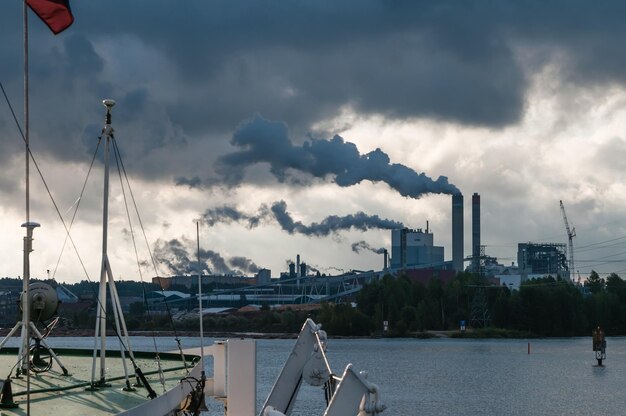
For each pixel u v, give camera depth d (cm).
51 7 3206
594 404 18462
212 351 5303
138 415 3528
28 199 2844
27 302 2922
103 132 4234
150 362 5441
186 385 4425
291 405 4469
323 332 4356
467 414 16512
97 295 4209
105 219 4216
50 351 4462
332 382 4319
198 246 4922
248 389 4506
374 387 3403
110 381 4384
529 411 17150
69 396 3906
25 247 2966
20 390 3981
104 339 4244
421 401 18462
